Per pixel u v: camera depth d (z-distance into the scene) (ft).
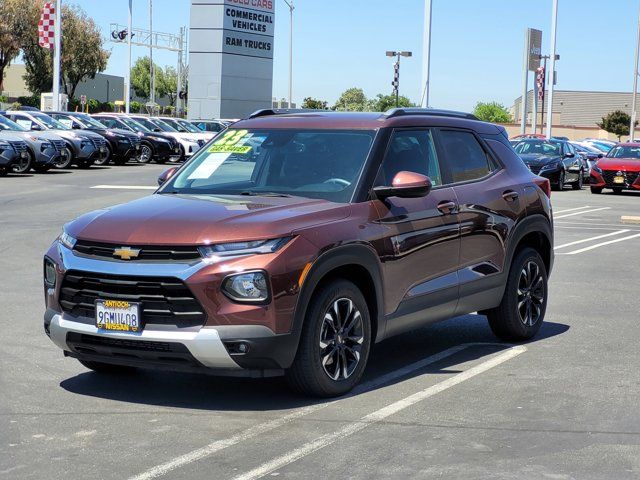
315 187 20.99
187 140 119.44
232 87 177.17
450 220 22.52
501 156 25.59
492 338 26.45
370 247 20.04
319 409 18.94
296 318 18.40
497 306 24.93
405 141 22.34
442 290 22.26
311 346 18.92
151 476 15.06
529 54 182.70
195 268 17.89
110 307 18.38
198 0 174.60
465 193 23.39
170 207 19.75
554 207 75.97
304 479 14.89
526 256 25.59
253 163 22.11
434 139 23.29
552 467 15.51
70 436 17.16
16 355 23.54
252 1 178.40
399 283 20.99
